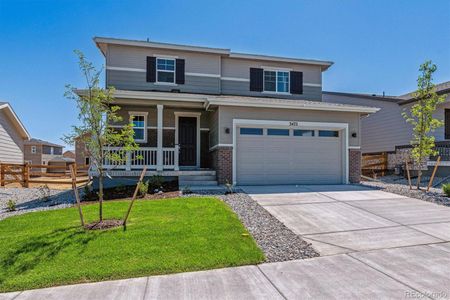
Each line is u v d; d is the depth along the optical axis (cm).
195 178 1190
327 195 923
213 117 1310
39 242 480
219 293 337
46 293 339
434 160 1505
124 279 374
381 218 663
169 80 1472
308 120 1235
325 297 325
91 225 572
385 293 333
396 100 1766
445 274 383
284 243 502
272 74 1619
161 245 468
